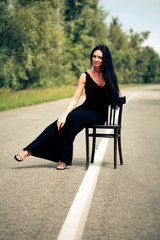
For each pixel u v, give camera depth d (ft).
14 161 17.94
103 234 8.74
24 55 84.69
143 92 128.47
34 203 11.12
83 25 176.04
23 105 59.11
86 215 10.08
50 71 140.05
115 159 16.16
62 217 9.89
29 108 52.95
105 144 23.49
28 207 10.75
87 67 176.04
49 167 16.49
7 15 78.74
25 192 12.33
